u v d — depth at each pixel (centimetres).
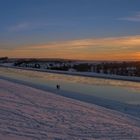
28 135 805
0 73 6569
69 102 1773
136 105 1939
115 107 1817
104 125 1111
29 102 1483
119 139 920
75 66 11225
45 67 11981
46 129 923
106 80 4956
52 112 1269
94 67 10125
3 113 1053
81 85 3647
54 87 3181
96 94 2603
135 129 1106
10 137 741
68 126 1020
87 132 964
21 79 4459
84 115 1296
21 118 1023
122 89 3197
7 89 2038
